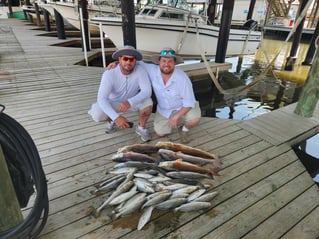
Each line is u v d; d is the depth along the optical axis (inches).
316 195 63.8
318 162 101.0
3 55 228.4
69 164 73.4
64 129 94.8
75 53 250.7
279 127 100.1
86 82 156.9
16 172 42.8
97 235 50.8
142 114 83.8
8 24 494.6
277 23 569.9
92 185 64.8
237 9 717.3
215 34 258.7
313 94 104.8
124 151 74.5
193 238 50.8
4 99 124.4
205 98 182.1
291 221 55.8
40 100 124.5
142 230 52.0
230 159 78.0
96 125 98.7
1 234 41.9
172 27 234.5
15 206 42.3
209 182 66.9
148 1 260.4
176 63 76.5
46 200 47.0
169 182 62.6
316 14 517.0
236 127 99.7
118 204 56.4
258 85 211.2
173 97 79.8
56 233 50.9
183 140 88.7
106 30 233.5
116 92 81.0
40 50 259.1
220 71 224.7
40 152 79.0
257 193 63.7
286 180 69.1
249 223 54.8
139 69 78.2
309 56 284.5
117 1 307.7
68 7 313.3
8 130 40.2
